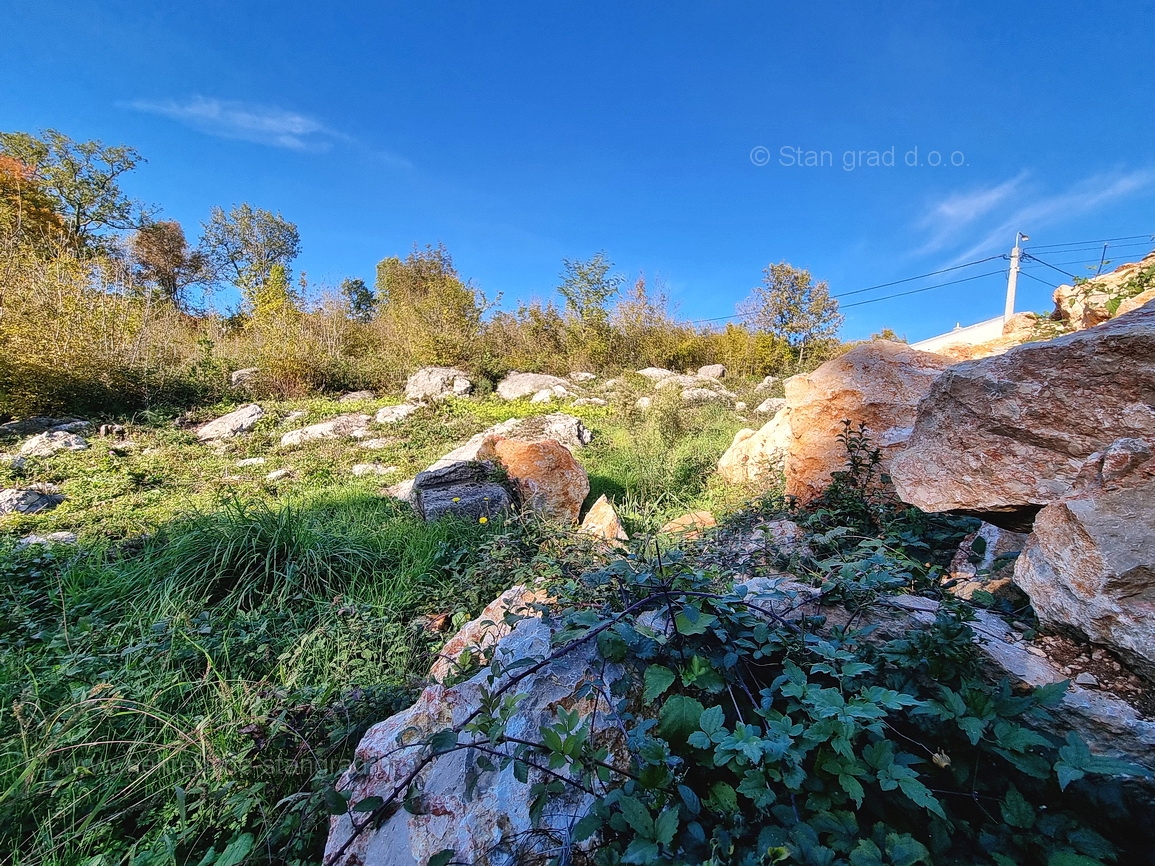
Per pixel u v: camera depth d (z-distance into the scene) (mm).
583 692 1332
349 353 14242
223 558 3457
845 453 3619
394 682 2396
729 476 5551
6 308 8711
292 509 4566
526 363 15992
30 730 1984
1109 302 4066
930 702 1102
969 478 1728
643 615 1430
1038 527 1438
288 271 31750
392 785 1362
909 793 949
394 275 23750
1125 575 1196
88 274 10281
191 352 11859
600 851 1013
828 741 1096
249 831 1707
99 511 5398
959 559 2213
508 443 5559
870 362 3764
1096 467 1405
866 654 1330
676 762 1030
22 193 16641
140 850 1663
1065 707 1178
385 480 6793
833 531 1917
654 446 7133
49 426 8445
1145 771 1047
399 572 3627
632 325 17656
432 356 13961
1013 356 1668
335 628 2846
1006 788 1121
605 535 3963
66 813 1715
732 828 995
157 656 2512
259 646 2627
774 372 17750
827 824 1000
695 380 15023
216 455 7742
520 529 3791
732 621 1337
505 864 1097
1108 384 1460
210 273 29094
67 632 2721
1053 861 927
